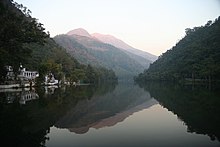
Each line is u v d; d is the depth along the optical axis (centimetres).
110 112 3831
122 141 2169
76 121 3048
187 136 2314
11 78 8625
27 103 4528
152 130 2575
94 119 3206
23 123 2830
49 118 3178
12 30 5709
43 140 2164
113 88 11375
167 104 4684
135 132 2498
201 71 13175
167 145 2044
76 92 8194
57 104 4619
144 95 6938
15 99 5091
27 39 6122
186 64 16050
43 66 10488
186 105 4416
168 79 18275
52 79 12200
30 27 6159
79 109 4081
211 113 3478
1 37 5784
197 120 3025
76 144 2064
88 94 7400
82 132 2491
